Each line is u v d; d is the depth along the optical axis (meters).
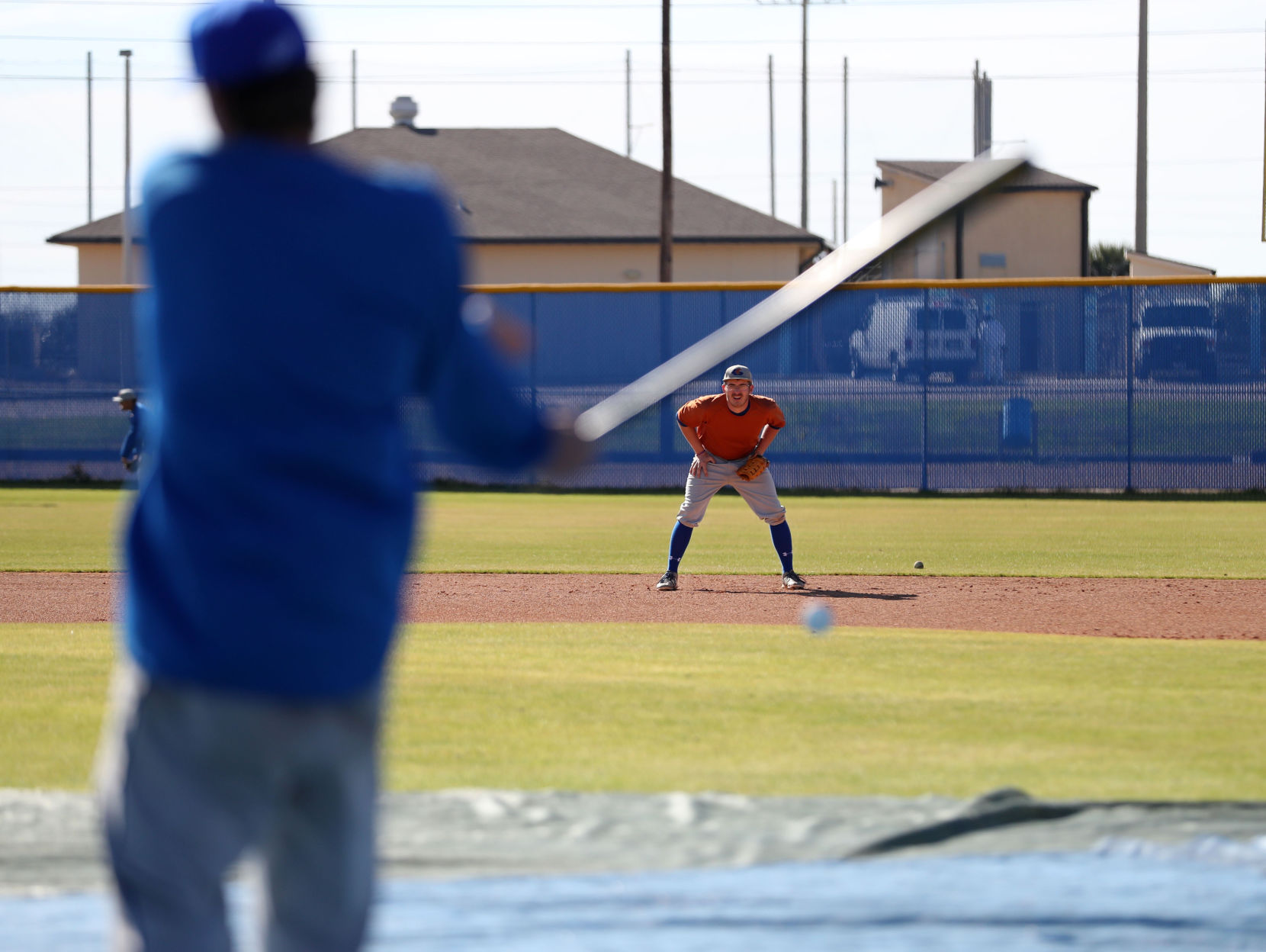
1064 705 23.33
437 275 7.57
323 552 7.32
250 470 7.26
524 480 75.25
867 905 12.99
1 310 78.75
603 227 147.75
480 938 12.13
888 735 21.02
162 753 7.55
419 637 30.73
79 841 15.15
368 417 7.52
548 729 21.34
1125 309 70.62
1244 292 69.62
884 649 28.98
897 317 72.31
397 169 7.97
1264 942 11.98
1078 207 124.38
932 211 11.20
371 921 8.24
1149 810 16.14
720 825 15.67
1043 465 71.75
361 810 7.96
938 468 72.50
